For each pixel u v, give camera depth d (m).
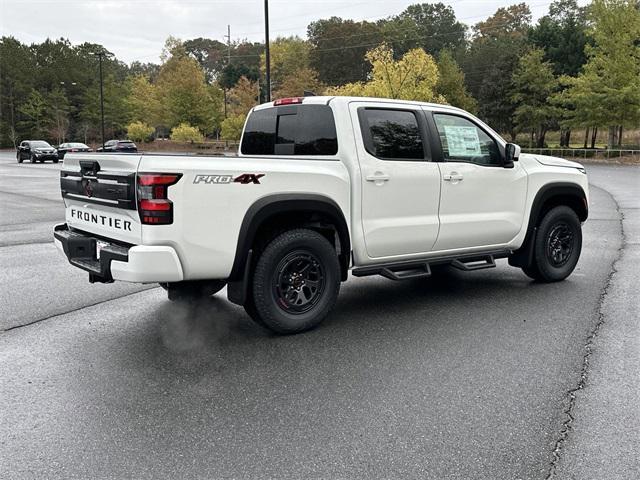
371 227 5.20
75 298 6.17
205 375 4.04
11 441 3.12
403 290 6.54
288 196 4.64
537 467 2.86
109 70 95.06
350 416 3.41
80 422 3.35
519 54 54.88
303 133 5.44
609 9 39.00
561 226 6.71
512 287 6.62
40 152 41.53
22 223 11.93
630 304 5.76
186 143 59.06
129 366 4.21
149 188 4.06
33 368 4.18
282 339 4.82
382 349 4.55
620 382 3.87
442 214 5.68
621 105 39.34
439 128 5.70
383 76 35.09
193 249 4.25
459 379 3.94
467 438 3.13
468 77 78.25
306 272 4.94
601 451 3.00
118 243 4.53
